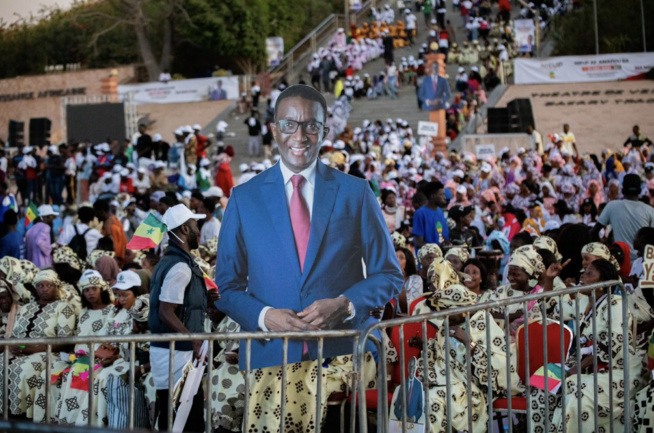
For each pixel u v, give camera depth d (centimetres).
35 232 1353
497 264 1108
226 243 570
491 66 3616
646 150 2458
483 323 659
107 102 3259
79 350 793
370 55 3969
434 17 4169
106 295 818
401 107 3431
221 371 682
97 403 741
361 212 567
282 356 541
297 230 556
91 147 2686
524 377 664
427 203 1153
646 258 721
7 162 2862
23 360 804
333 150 1897
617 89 3478
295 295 551
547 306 734
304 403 567
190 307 657
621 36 3928
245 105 3716
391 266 572
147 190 2084
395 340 685
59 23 4953
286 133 555
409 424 602
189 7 4522
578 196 2022
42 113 4369
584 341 691
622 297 634
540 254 786
